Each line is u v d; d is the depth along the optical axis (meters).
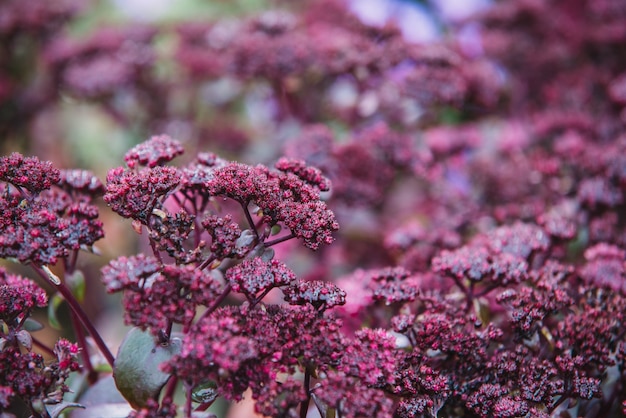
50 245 0.67
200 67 1.09
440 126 1.10
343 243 0.95
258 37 0.99
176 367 0.65
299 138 0.93
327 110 1.05
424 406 0.69
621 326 0.75
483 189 0.96
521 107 1.17
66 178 0.75
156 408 0.65
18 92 1.17
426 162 0.95
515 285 0.76
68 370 0.68
